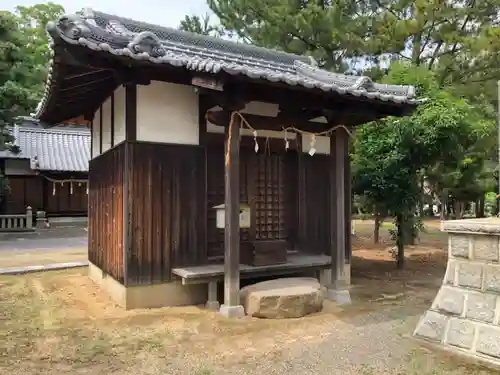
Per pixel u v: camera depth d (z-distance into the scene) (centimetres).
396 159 882
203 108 663
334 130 677
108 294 718
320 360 430
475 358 421
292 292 592
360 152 959
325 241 802
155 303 622
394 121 871
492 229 422
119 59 495
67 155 2562
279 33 1217
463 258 457
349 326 544
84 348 461
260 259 657
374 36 1229
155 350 456
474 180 1388
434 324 471
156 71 563
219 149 687
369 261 1105
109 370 405
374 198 948
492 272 430
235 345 473
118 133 674
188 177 649
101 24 662
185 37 743
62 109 827
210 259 664
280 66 789
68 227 2372
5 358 432
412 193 927
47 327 536
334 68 1242
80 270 1021
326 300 679
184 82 604
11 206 2416
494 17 1296
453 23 1269
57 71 548
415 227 1055
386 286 803
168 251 632
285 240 723
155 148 623
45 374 395
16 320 570
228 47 787
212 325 539
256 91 572
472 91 1288
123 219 614
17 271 966
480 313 432
